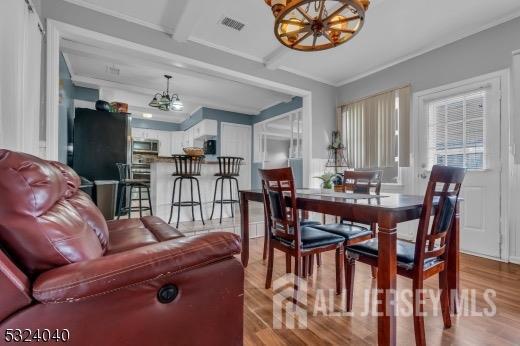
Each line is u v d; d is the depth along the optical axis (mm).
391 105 3703
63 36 2418
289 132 6023
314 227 2189
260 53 3424
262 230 3887
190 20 2543
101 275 755
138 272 797
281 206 1807
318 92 4285
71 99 4246
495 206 2701
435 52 3230
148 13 2604
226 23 2783
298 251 1750
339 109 4434
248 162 6781
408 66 3523
